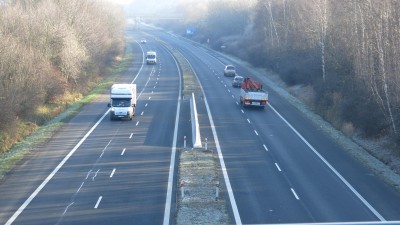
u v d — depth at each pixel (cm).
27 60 5353
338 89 5828
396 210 2842
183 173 3500
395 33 4531
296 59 8156
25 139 4616
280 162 3847
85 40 8138
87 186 3234
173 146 4266
